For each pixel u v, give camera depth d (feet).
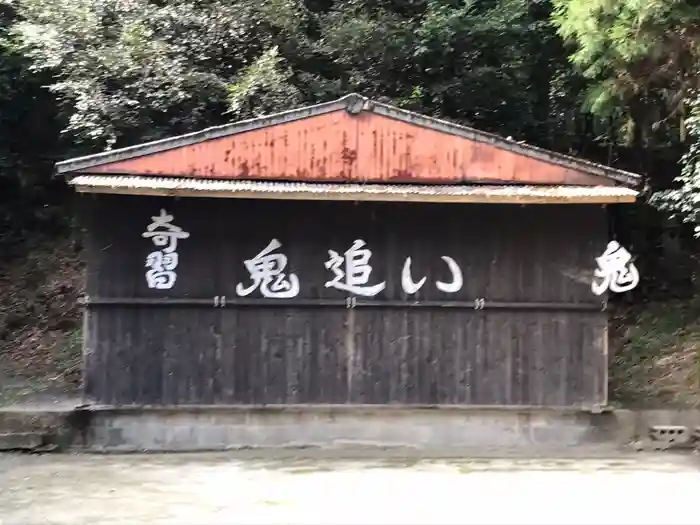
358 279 35.40
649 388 41.52
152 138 49.88
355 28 53.78
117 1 49.11
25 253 54.60
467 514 25.71
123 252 34.63
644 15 35.24
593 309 35.78
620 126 50.42
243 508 26.32
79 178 33.04
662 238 53.36
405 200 33.60
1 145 54.80
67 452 34.53
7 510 26.02
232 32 50.85
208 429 35.17
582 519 25.21
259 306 35.12
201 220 35.01
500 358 35.65
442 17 53.31
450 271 35.68
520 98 55.52
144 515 25.44
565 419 36.17
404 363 35.45
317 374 35.22
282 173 34.71
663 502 27.35
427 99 55.47
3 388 40.45
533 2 53.47
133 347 34.60
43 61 48.39
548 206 35.91
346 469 32.19
